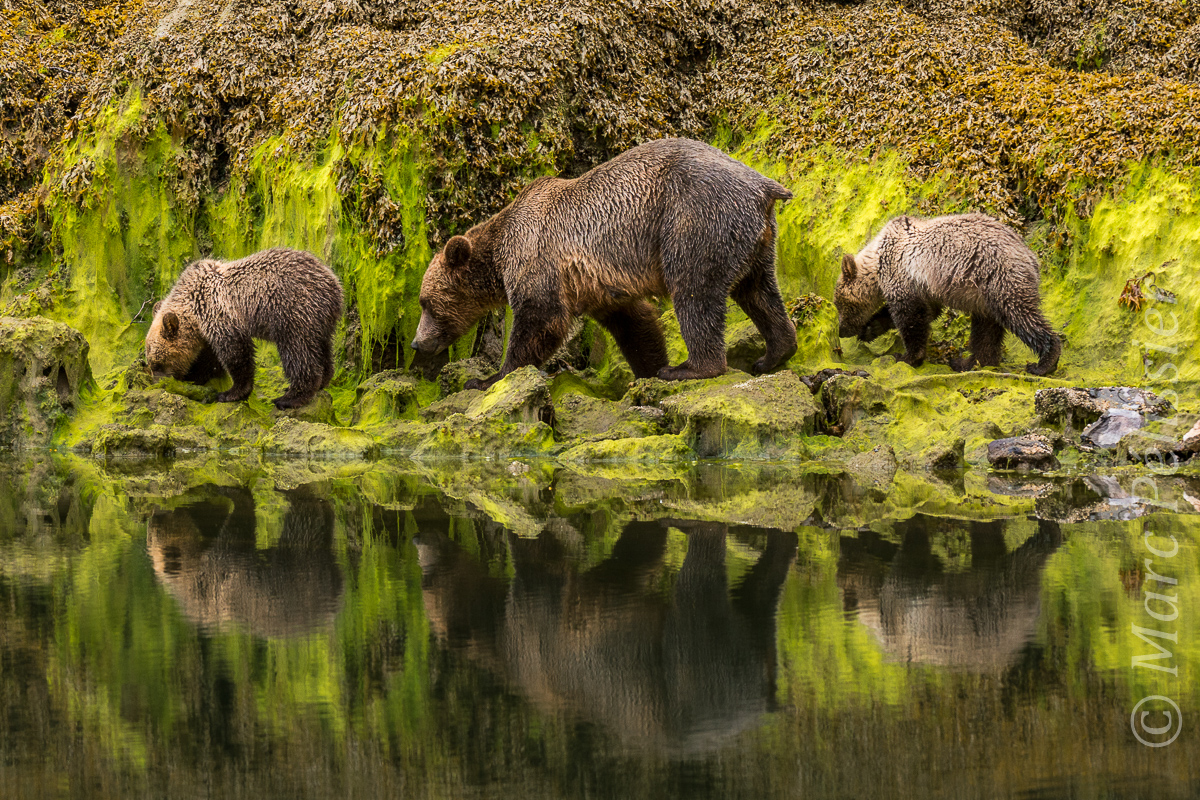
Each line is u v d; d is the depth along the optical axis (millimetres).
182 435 28828
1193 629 11305
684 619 11953
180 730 9000
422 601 12953
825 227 33406
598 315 28984
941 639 11070
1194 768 7965
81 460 27438
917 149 32906
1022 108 32156
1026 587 13062
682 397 27141
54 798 7738
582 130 35094
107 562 15250
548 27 34812
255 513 19188
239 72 36062
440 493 21406
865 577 13680
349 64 34594
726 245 26375
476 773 8094
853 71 35406
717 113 37219
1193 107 29875
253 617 12352
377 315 32438
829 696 9570
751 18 38500
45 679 10219
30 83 39469
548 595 13086
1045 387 26609
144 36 37875
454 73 32594
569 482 22750
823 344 30297
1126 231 29359
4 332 29656
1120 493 20469
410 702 9602
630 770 8070
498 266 28672
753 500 20094
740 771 8062
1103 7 37281
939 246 27906
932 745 8422
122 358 34656
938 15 38344
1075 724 8812
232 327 28953
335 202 33062
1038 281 27469
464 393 29469
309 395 29391
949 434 25406
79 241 35406
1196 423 24156
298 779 8039
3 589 13680
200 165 35844
